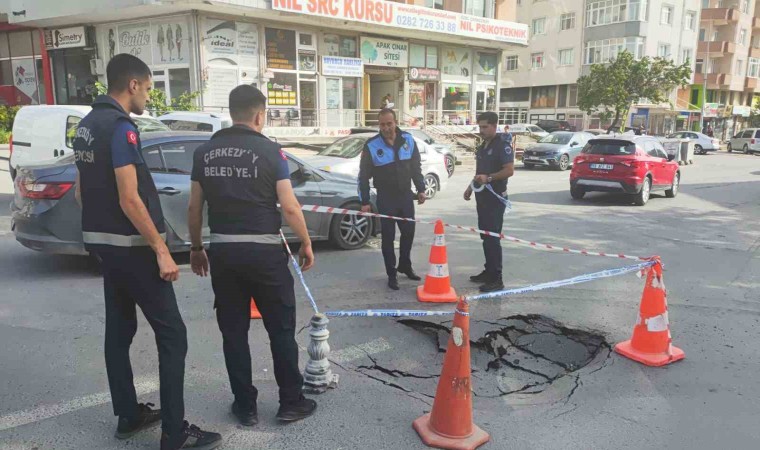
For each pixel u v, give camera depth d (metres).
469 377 3.10
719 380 3.95
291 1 19.33
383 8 22.45
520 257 7.41
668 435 3.25
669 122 45.59
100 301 5.25
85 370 3.88
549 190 15.02
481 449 3.06
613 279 6.39
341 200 7.38
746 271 6.91
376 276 6.32
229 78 19.75
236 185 2.94
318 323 3.64
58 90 22.36
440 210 11.11
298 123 22.16
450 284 6.06
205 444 2.97
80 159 2.76
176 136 6.36
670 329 4.90
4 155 16.53
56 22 20.56
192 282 5.87
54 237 5.79
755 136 35.22
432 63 27.56
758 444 3.17
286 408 3.27
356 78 24.27
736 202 13.22
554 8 44.19
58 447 3.00
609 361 4.25
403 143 5.70
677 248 8.17
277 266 3.06
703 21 49.75
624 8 40.22
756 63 53.59
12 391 3.58
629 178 12.08
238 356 3.17
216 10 18.53
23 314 4.89
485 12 29.36
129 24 19.89
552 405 3.58
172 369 2.88
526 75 46.78
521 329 4.88
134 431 3.11
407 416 3.39
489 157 5.68
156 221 2.83
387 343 4.48
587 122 43.19
